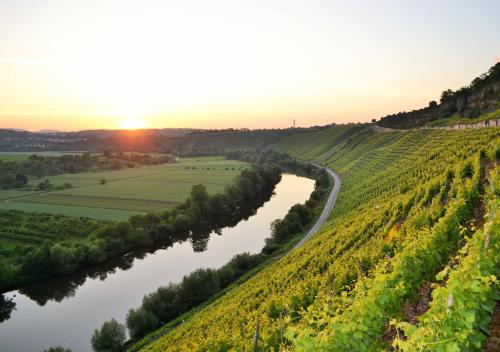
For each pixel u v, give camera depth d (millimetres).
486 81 154375
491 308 10172
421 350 8531
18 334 47062
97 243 70875
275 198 125500
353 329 11086
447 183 33938
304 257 40594
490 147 34531
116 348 41219
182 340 33438
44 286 61844
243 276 55469
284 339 19531
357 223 42875
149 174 172625
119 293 58281
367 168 104375
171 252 76062
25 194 122375
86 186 138875
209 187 135000
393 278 15602
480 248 12711
